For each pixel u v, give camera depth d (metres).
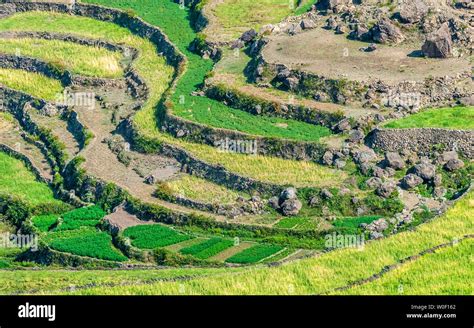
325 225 172.38
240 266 164.38
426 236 158.50
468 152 181.25
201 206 181.00
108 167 196.75
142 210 182.75
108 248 175.38
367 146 186.12
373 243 157.88
